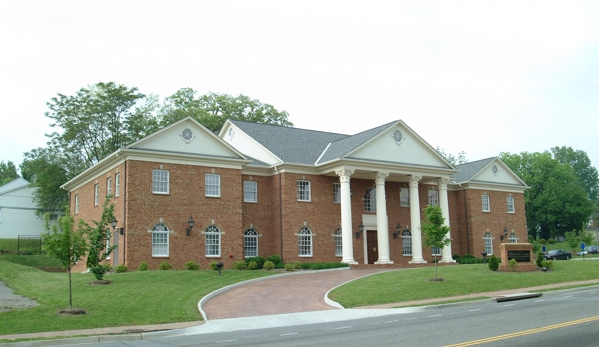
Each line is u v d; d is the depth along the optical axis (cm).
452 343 1243
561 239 10181
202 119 6456
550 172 9619
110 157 3616
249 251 4000
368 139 4153
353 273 3466
